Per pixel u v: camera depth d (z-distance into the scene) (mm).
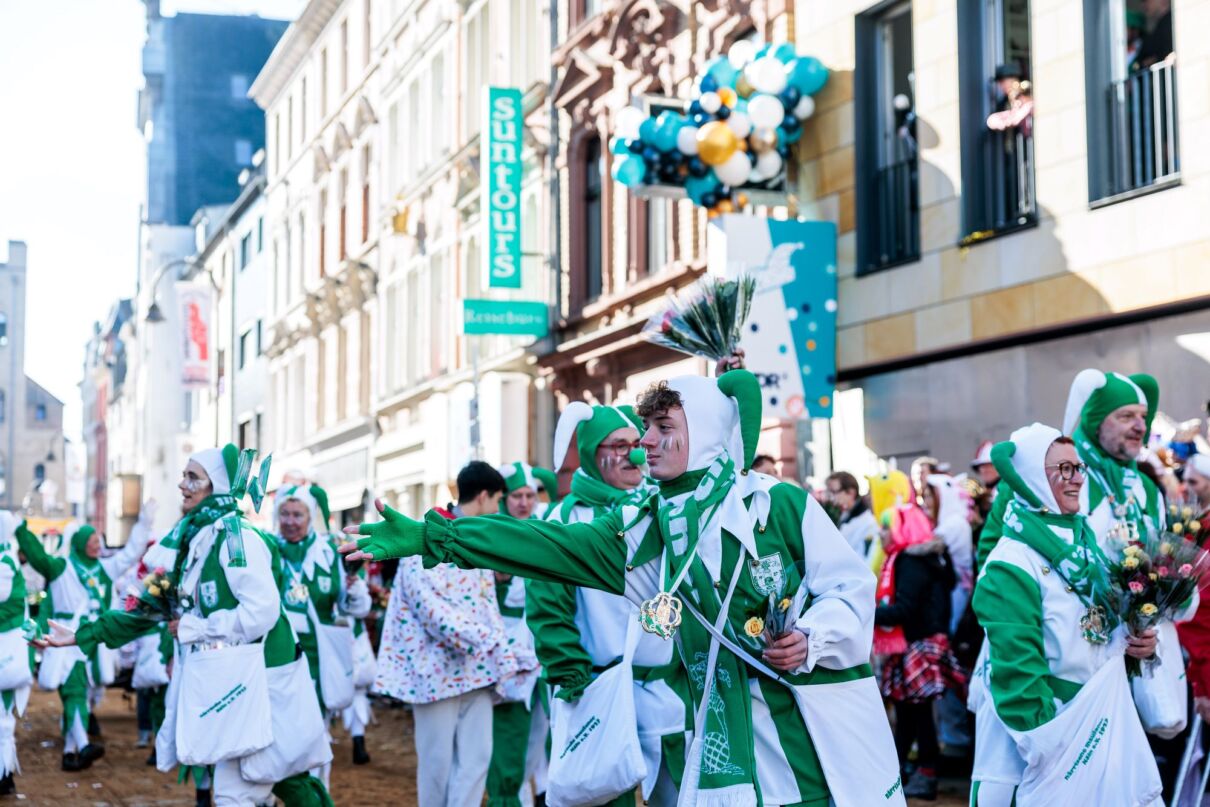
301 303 39781
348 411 35812
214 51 66750
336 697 9602
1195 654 6676
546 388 23531
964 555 9375
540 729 8469
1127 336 11648
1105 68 12109
